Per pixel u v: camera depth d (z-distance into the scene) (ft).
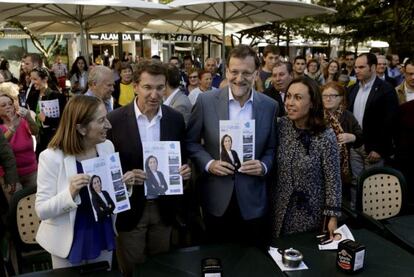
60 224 6.08
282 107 12.39
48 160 5.98
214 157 7.70
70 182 5.78
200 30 32.37
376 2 44.70
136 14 20.86
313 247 6.70
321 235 7.14
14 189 10.21
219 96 7.71
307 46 76.23
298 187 7.56
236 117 7.62
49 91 15.26
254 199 7.70
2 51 62.28
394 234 7.39
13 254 8.07
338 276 5.78
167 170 7.18
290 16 21.71
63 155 6.05
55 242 6.11
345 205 9.29
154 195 7.43
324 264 6.13
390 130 12.21
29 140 11.55
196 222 9.11
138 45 79.25
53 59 57.21
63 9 19.01
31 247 7.90
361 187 9.34
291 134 7.72
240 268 5.92
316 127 7.47
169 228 8.00
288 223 7.72
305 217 7.61
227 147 7.34
